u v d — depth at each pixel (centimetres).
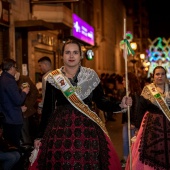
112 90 1612
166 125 546
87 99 427
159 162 537
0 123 617
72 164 403
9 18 1032
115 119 1588
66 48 429
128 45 460
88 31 1908
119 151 913
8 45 1035
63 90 419
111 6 3200
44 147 418
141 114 580
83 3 2067
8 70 659
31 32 1202
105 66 2839
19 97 654
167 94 562
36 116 832
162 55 3688
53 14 1255
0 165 598
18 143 670
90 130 413
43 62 745
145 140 548
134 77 694
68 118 417
